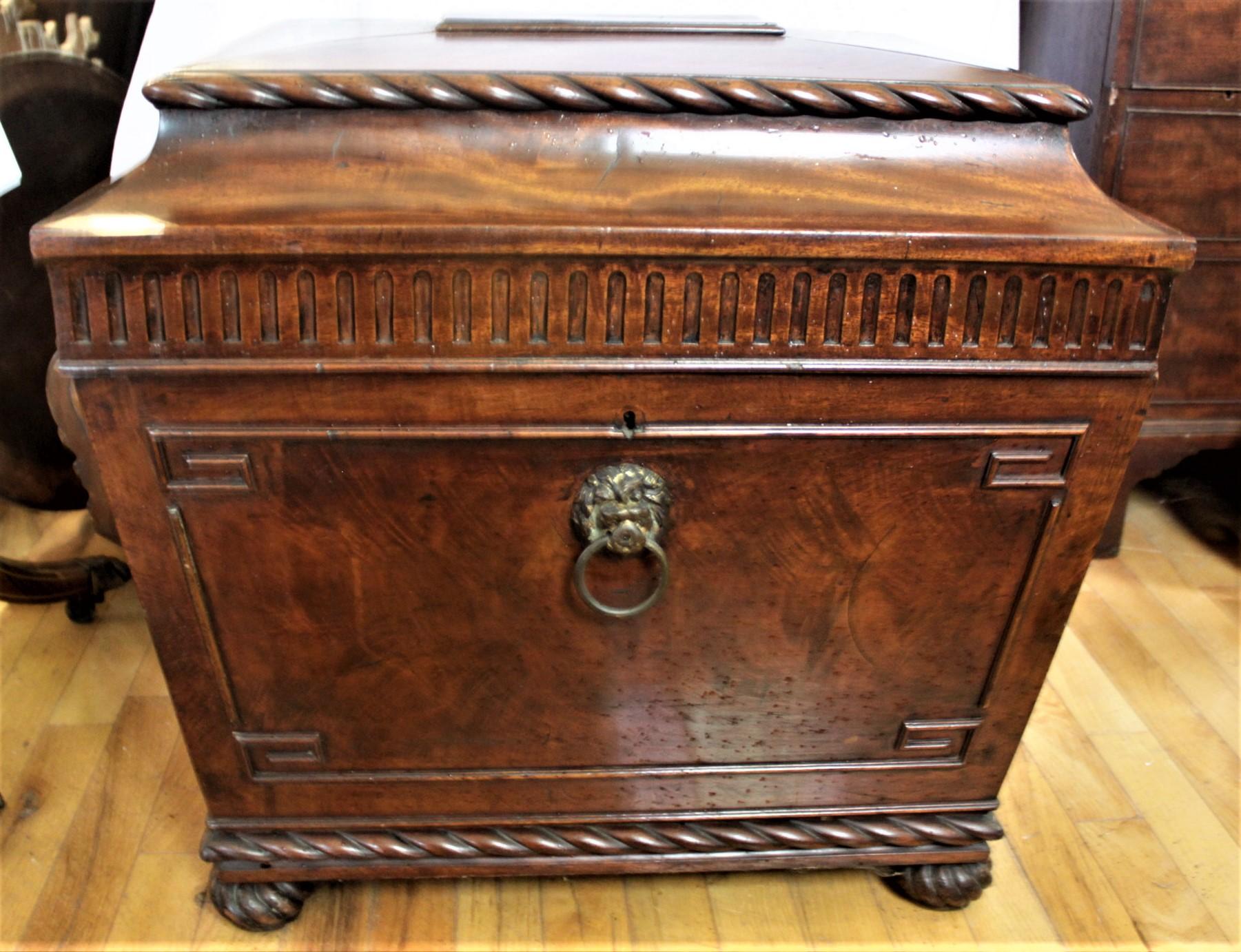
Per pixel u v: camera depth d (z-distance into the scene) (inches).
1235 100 56.2
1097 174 57.6
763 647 37.8
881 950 42.9
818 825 42.9
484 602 35.9
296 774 39.9
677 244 29.6
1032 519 35.5
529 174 31.4
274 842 41.1
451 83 31.5
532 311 30.7
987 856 43.5
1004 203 32.0
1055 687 57.3
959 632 38.0
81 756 51.2
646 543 33.3
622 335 31.1
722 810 42.5
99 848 46.3
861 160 32.5
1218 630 62.2
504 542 34.6
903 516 35.0
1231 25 54.6
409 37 40.9
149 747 51.9
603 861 42.3
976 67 37.0
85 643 59.2
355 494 33.3
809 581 36.3
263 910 41.9
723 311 31.0
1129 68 55.3
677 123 32.3
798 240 29.8
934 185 32.3
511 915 44.0
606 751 40.4
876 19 56.2
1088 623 62.7
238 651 36.4
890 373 32.0
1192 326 62.3
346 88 31.4
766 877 46.3
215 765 39.4
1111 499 35.3
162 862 45.8
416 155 31.6
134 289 29.7
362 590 35.3
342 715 38.4
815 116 32.5
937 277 31.0
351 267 29.8
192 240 28.9
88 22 58.1
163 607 35.3
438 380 31.4
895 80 32.8
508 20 43.4
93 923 42.9
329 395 31.4
